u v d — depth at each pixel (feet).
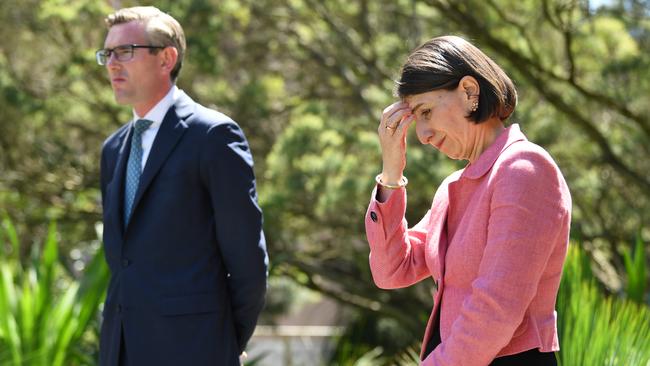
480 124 24.04
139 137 34.35
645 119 86.69
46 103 95.91
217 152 32.94
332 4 107.76
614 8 83.61
